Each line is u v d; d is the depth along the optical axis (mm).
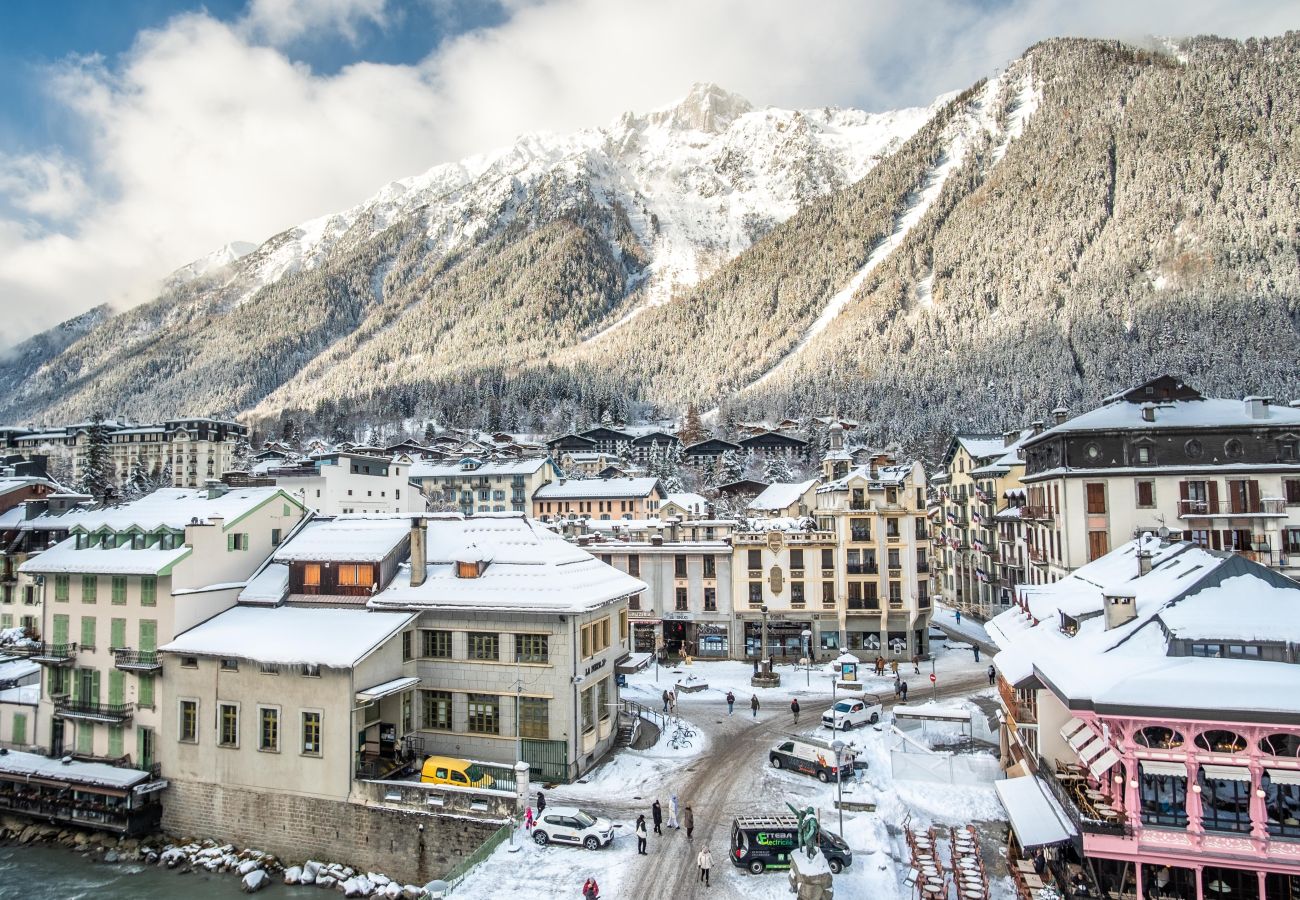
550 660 45000
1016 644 39594
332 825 41531
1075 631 36125
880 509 76500
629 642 55438
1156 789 29094
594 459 177875
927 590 77188
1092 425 61844
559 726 44625
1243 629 28938
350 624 45625
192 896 39406
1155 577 35312
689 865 34406
